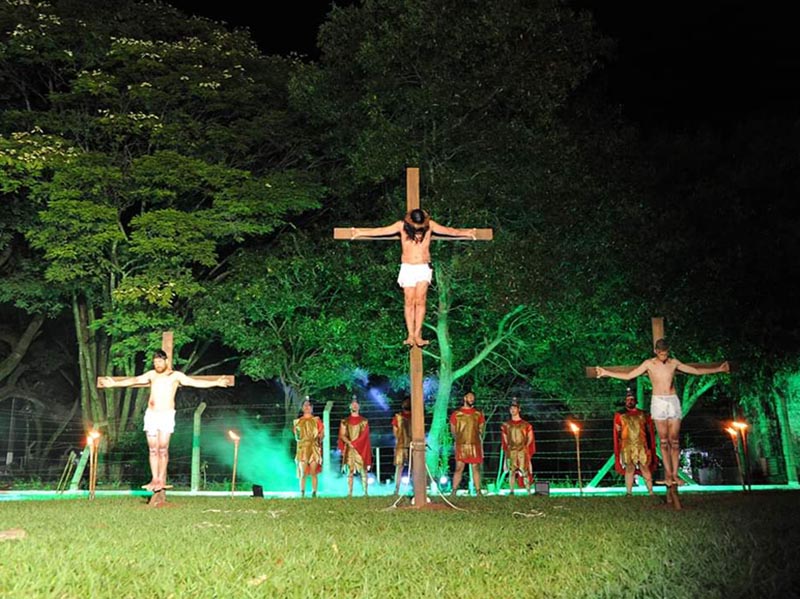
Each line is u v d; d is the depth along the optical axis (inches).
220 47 1001.5
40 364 1248.8
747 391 835.4
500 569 211.5
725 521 311.7
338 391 1153.4
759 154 880.3
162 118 962.7
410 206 472.1
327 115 918.4
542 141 807.7
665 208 822.5
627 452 614.2
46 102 1042.7
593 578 199.0
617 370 465.1
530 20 791.7
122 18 1032.8
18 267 1088.8
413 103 818.8
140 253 901.8
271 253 975.0
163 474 502.6
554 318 791.7
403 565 217.3
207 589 186.5
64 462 1151.0
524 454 661.3
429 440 866.1
